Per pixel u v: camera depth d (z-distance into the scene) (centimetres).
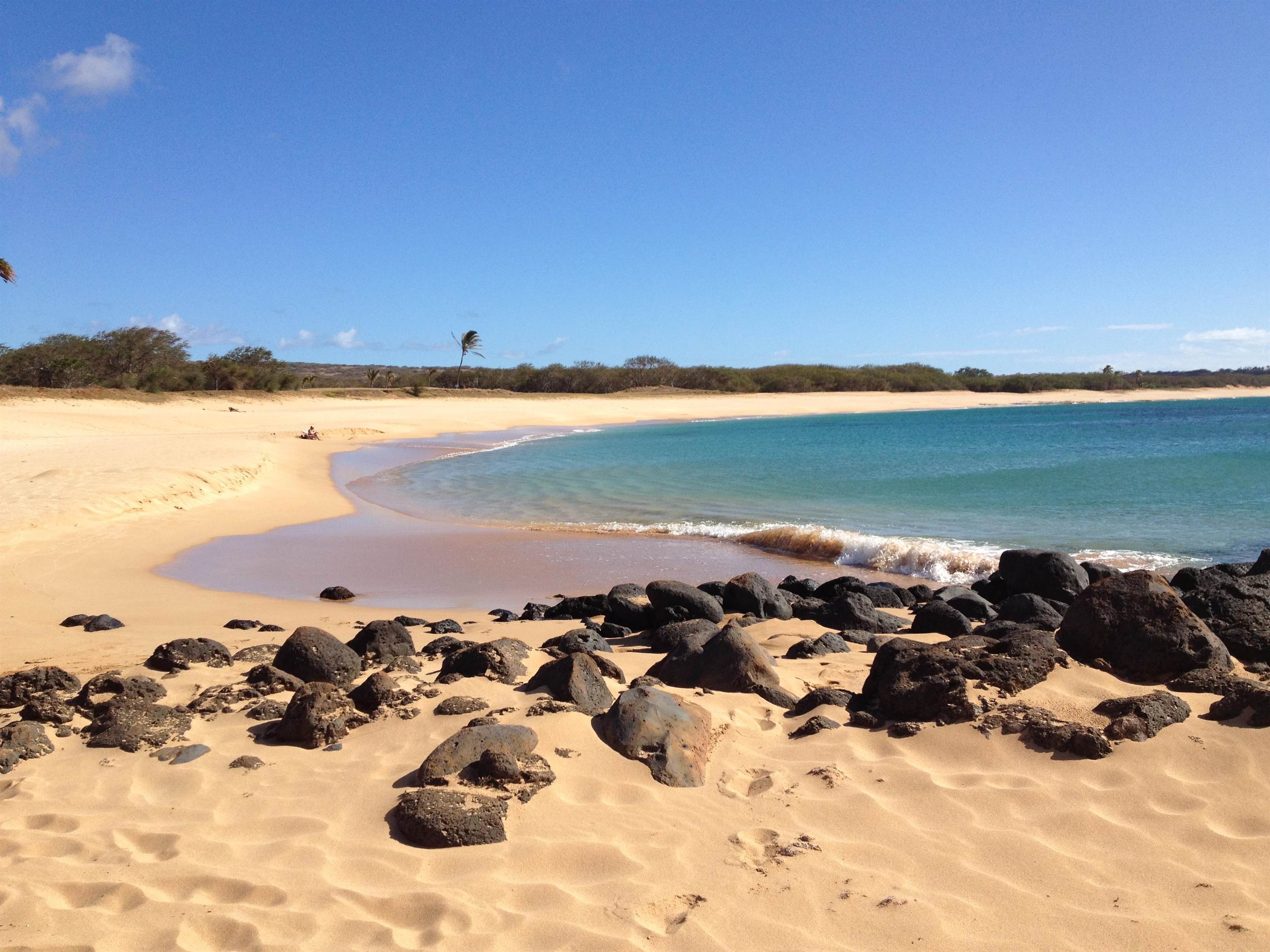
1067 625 598
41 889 353
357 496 2275
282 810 424
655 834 395
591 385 10088
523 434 5094
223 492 2055
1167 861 365
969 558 1295
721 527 1712
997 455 3456
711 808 423
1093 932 322
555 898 345
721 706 546
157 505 1788
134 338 6625
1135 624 567
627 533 1680
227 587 1185
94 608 1003
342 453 3509
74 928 327
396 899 343
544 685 556
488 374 10225
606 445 4281
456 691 563
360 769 463
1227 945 310
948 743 479
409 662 659
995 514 1848
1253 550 1405
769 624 877
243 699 582
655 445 4278
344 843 389
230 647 788
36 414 3950
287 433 4019
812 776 454
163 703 589
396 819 404
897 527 1688
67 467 2091
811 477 2633
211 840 395
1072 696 518
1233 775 423
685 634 716
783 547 1521
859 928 326
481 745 451
